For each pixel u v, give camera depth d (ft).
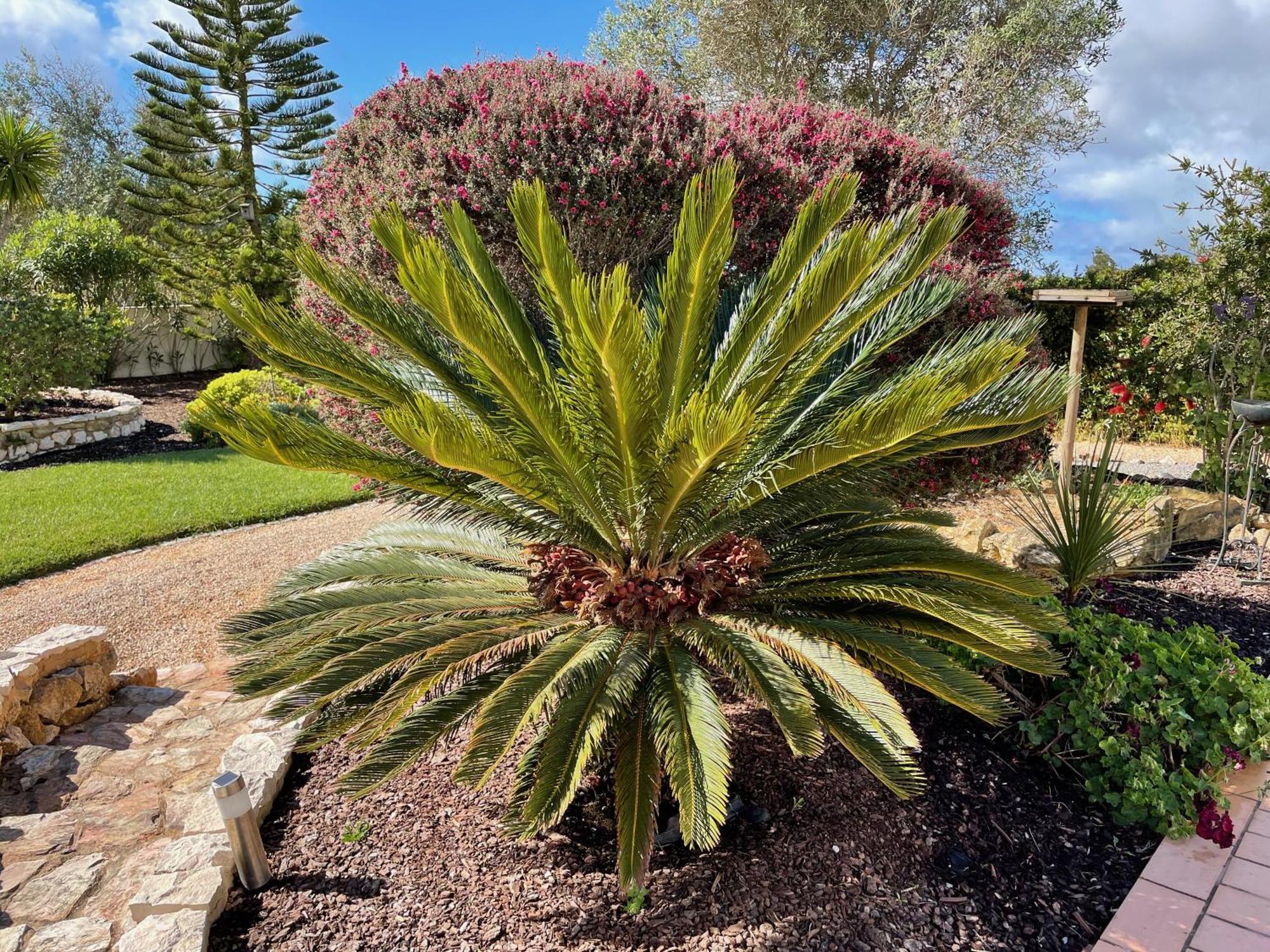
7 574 19.89
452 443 7.70
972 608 9.03
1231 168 19.58
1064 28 43.11
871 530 11.64
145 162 57.31
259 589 19.39
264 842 9.43
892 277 9.07
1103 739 10.61
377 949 7.75
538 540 11.24
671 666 8.87
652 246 15.53
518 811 7.63
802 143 17.60
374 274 14.87
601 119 14.33
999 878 9.03
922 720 11.89
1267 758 11.55
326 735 8.58
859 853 9.06
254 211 60.08
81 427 37.88
